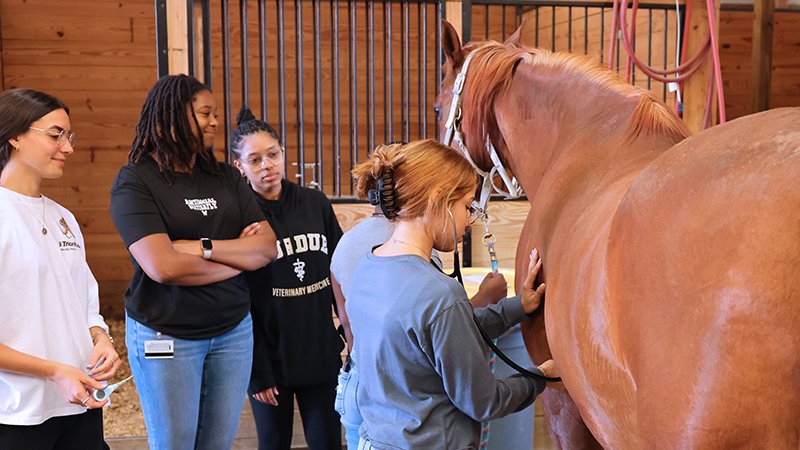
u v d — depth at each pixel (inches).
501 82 75.2
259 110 203.5
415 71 206.8
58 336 64.9
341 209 132.4
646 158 56.0
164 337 79.1
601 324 45.4
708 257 36.4
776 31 225.1
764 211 34.4
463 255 134.7
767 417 34.3
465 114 78.7
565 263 52.7
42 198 67.6
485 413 54.5
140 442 122.1
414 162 56.5
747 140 37.3
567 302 50.6
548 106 70.0
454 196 57.0
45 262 64.3
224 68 128.3
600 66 68.2
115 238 211.5
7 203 63.5
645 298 40.4
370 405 57.7
